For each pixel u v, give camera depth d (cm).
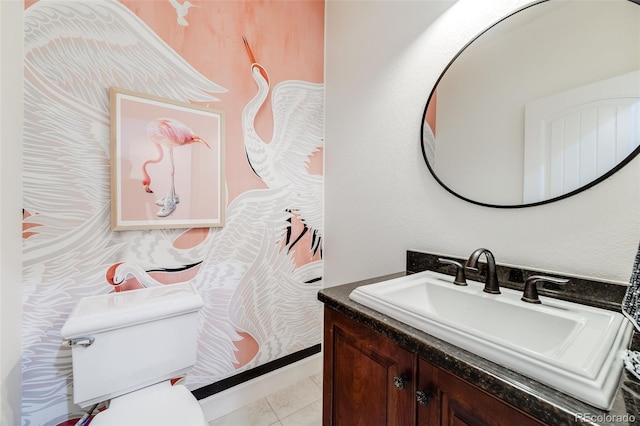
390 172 133
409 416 63
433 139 113
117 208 111
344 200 162
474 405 51
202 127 131
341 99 163
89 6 105
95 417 86
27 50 95
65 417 105
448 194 108
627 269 69
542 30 83
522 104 88
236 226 144
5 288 84
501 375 46
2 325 82
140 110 115
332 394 88
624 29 68
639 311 46
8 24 84
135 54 114
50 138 99
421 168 118
